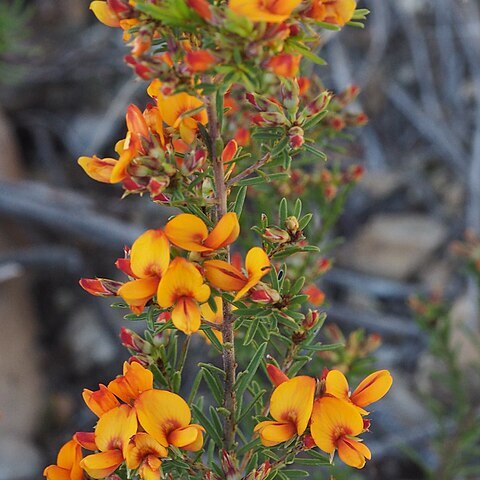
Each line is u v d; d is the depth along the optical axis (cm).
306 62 47
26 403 71
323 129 47
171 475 37
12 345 73
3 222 76
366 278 79
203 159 34
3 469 65
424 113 88
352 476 57
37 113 86
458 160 85
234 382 37
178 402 35
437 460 66
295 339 38
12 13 77
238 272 34
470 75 90
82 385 74
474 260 57
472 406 58
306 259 46
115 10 33
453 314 74
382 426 68
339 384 35
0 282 75
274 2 33
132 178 34
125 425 35
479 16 91
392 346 75
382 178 84
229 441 37
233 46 33
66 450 36
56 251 75
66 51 87
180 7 33
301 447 36
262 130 36
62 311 77
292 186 48
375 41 90
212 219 36
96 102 87
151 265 34
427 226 82
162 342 37
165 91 33
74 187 84
